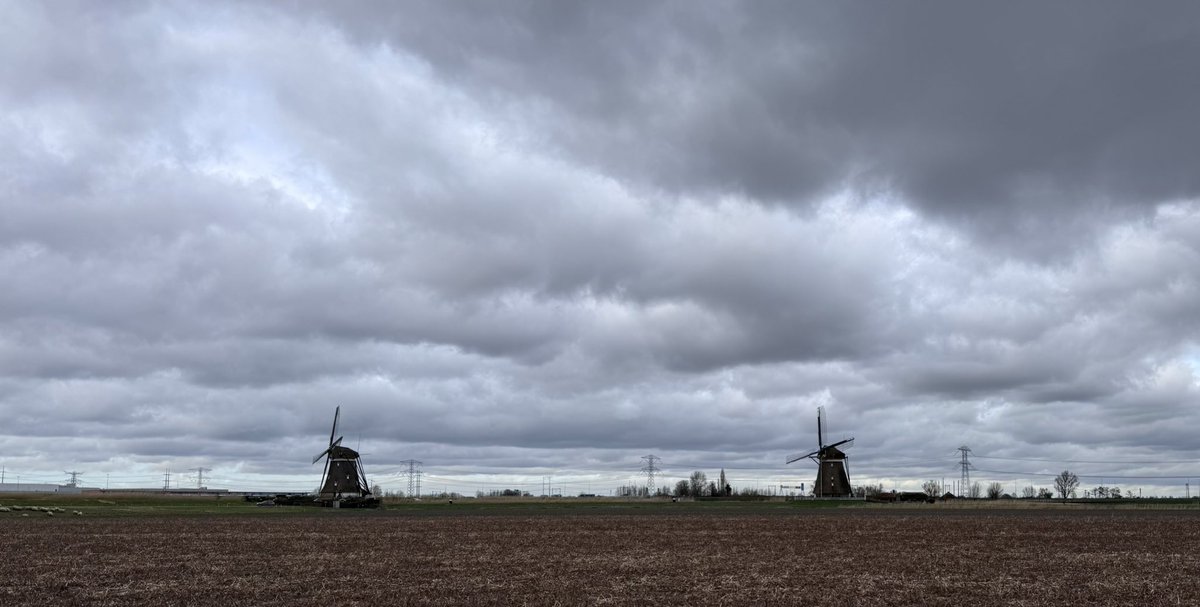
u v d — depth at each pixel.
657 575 42.03
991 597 35.72
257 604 33.88
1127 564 46.59
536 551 53.59
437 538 63.88
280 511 112.19
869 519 90.56
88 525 78.12
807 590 37.41
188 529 73.31
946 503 151.62
